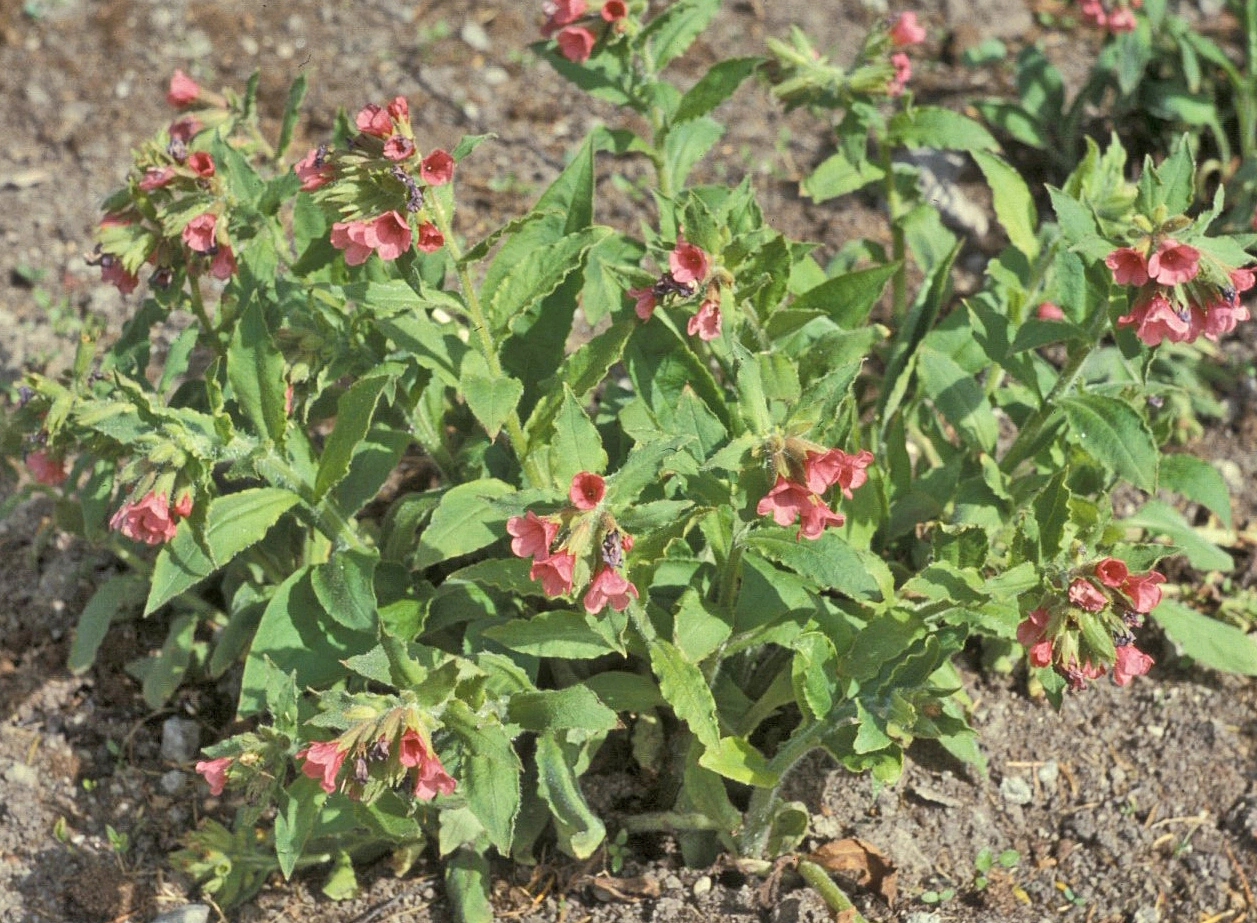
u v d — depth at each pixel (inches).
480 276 60.8
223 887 54.4
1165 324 51.2
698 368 53.6
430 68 65.7
